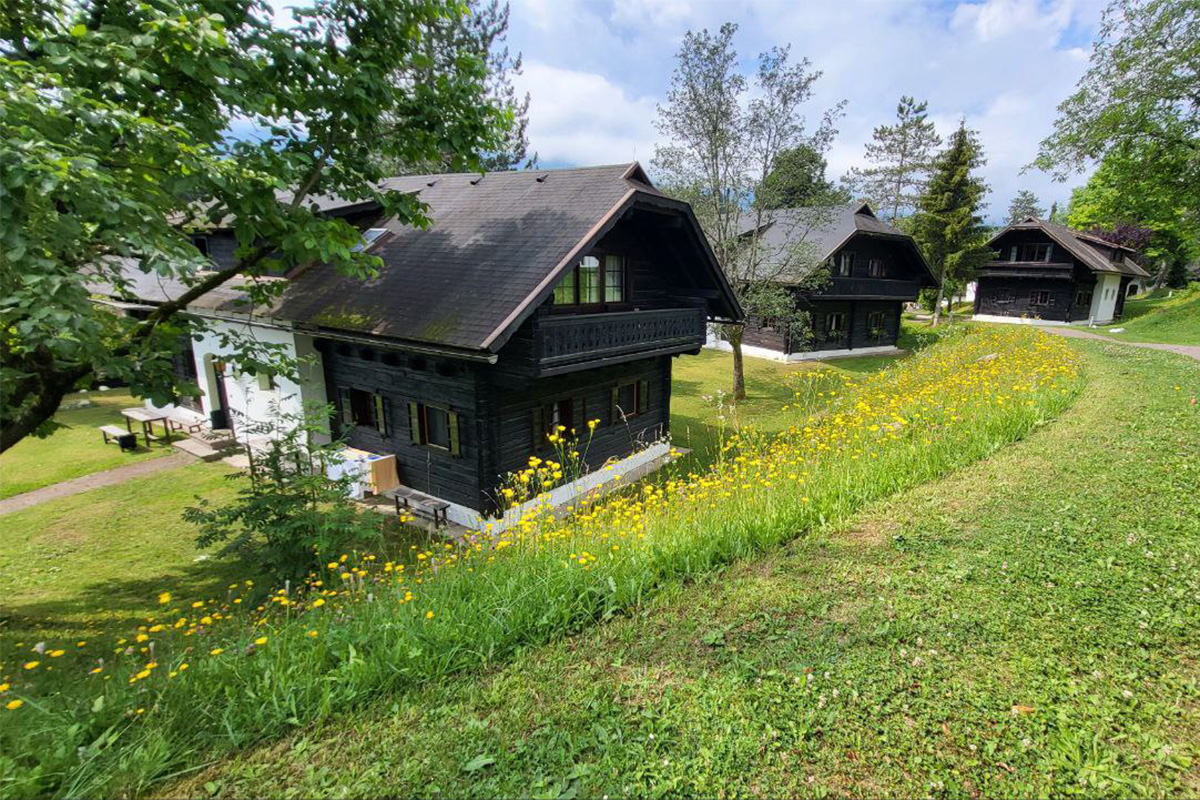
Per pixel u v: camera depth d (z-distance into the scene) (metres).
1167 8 18.81
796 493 5.44
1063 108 22.09
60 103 4.97
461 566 4.65
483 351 8.11
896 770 2.50
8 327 5.59
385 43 7.66
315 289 11.50
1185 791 2.30
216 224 6.79
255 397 13.32
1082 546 4.18
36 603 6.95
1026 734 2.62
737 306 13.51
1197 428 6.63
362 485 10.75
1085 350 15.16
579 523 5.74
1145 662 3.01
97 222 5.19
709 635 3.50
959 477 5.77
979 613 3.50
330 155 7.83
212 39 5.21
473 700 3.07
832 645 3.33
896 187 45.88
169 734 2.85
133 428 14.95
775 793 2.44
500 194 12.21
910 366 14.13
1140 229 42.50
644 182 11.66
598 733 2.79
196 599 7.05
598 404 11.84
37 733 2.79
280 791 2.56
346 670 3.20
